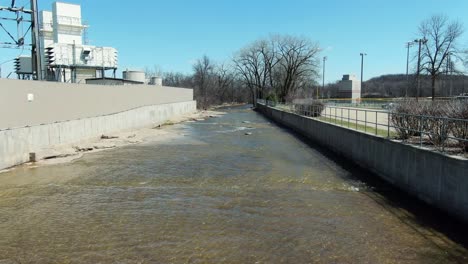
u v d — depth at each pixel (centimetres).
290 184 1424
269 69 9131
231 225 982
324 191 1326
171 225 980
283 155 2111
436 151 1128
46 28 4175
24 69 3772
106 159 1927
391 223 998
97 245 852
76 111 2288
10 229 953
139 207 1139
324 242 872
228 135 3167
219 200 1211
